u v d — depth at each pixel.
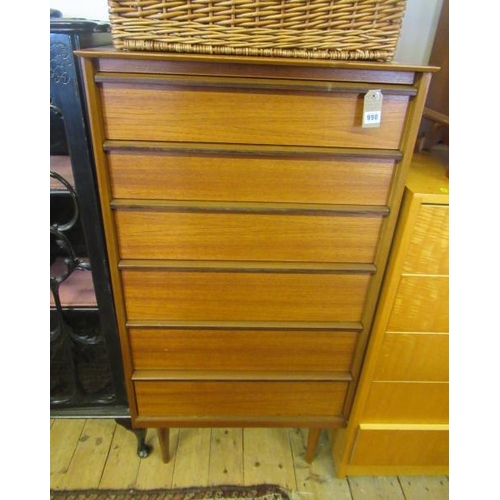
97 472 1.13
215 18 0.60
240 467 1.17
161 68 0.63
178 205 0.73
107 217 0.74
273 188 0.74
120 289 0.82
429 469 1.14
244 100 0.66
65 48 0.67
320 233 0.78
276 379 0.95
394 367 0.93
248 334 0.89
